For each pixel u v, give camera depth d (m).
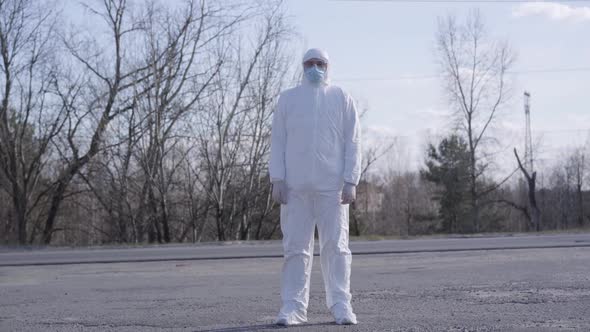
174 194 27.77
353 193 5.32
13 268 12.23
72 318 5.79
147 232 27.30
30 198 29.44
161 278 9.34
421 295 6.80
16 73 26.95
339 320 5.17
